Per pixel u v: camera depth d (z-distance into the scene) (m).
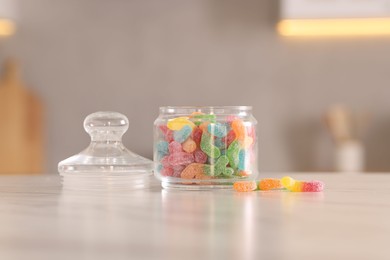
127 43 2.86
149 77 2.86
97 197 0.87
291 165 2.83
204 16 2.85
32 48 2.86
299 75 2.83
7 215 0.69
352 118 2.77
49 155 2.85
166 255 0.45
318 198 0.85
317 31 2.80
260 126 2.84
